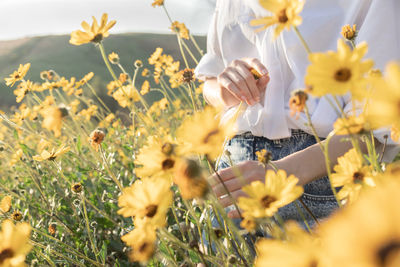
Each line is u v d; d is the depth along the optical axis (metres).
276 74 0.95
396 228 0.14
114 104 4.86
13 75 1.44
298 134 0.91
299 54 0.94
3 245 0.46
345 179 0.45
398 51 0.80
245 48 1.12
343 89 0.32
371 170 0.45
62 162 1.95
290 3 0.41
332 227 0.15
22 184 1.90
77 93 2.80
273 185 0.41
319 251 0.20
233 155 1.01
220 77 0.96
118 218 1.44
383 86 0.22
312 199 0.88
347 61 0.33
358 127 0.39
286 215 0.90
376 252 0.14
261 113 0.92
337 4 0.92
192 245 0.55
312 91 0.33
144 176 0.50
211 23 1.25
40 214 1.49
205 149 0.42
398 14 0.81
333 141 0.72
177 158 0.48
